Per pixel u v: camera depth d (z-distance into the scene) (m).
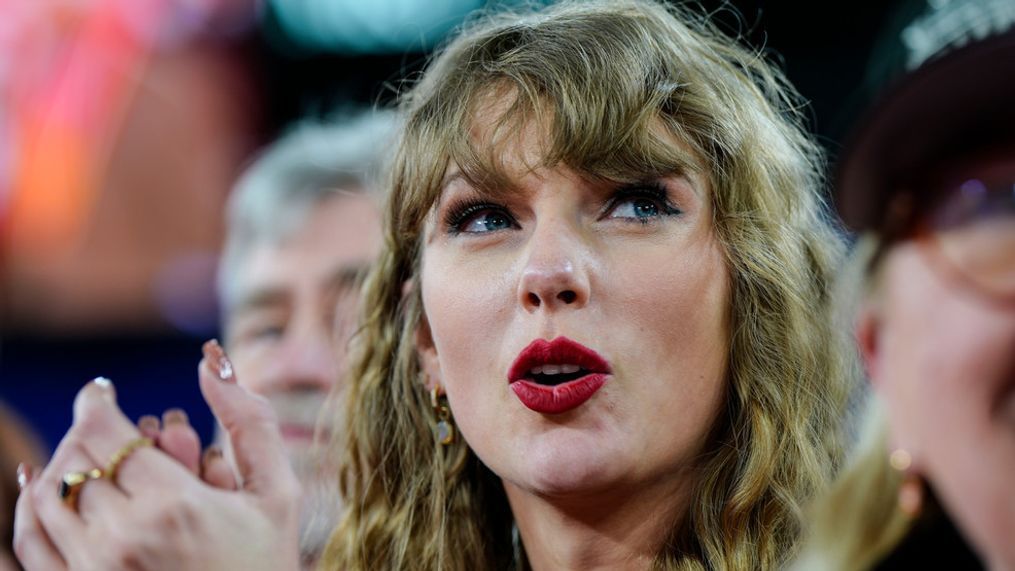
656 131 1.28
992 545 0.70
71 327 4.20
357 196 2.14
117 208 4.22
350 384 1.62
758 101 1.43
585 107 1.24
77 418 1.34
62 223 4.18
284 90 4.27
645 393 1.22
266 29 4.22
